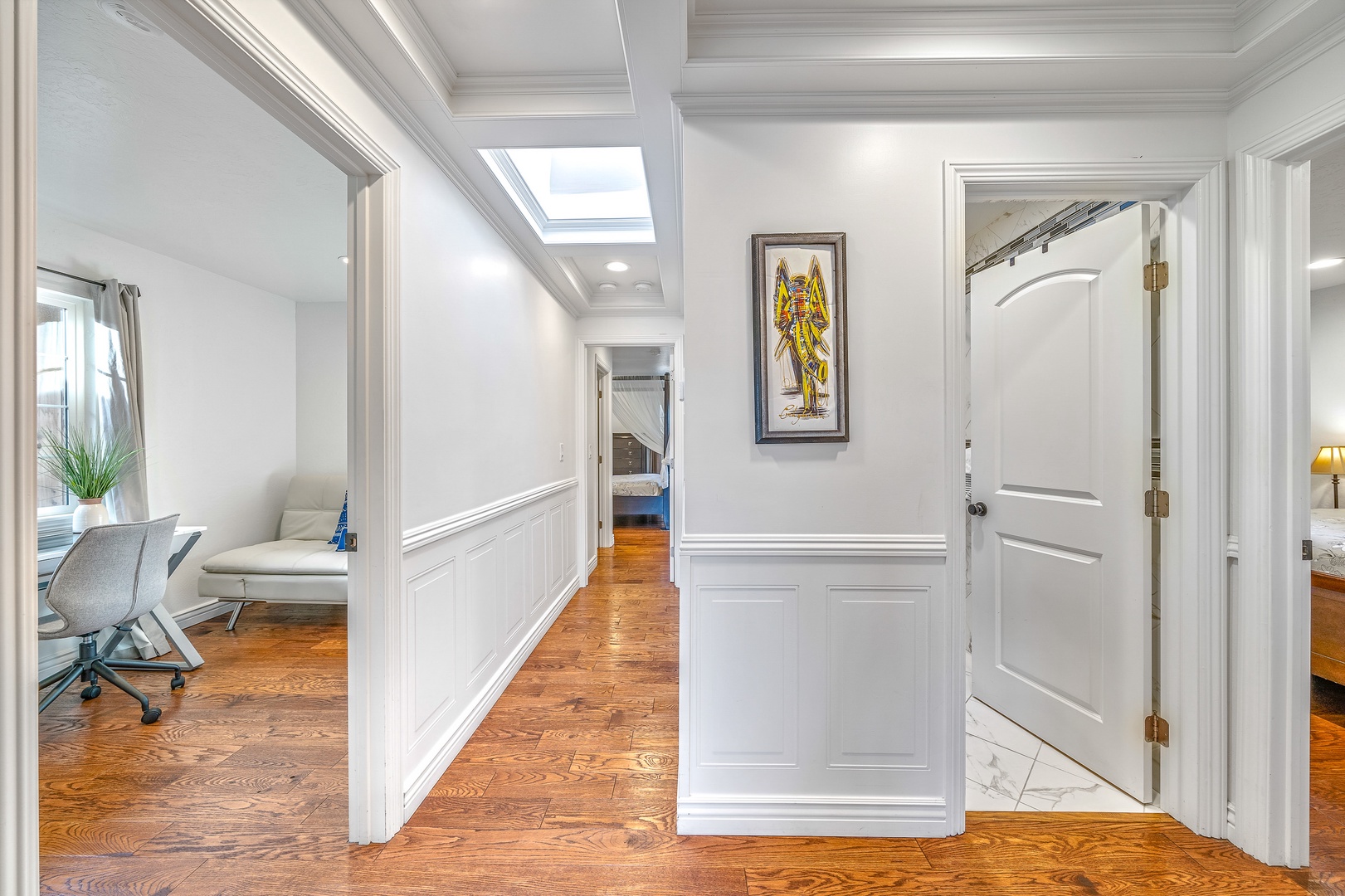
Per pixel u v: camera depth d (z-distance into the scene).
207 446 3.85
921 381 1.71
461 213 2.28
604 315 4.77
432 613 2.01
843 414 1.70
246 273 3.90
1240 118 1.64
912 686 1.73
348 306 1.71
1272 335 1.57
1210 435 1.67
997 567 2.44
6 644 0.76
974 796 1.90
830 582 1.74
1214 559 1.67
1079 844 1.67
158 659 3.10
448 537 2.14
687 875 1.56
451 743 2.11
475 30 1.68
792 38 1.59
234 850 1.66
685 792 1.75
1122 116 1.70
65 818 1.80
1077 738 2.07
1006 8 1.57
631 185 3.07
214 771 2.06
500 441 2.74
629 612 4.02
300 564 3.62
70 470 2.92
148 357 3.47
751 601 1.75
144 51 1.71
